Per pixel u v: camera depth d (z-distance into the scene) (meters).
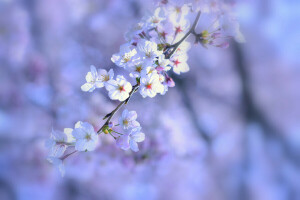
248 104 2.62
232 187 2.75
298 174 2.58
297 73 2.83
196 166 2.58
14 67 2.62
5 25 2.69
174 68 0.94
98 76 0.90
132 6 2.37
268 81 2.73
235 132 2.75
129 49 0.90
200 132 2.58
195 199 2.81
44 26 2.74
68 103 1.74
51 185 2.37
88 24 2.66
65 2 2.70
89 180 2.45
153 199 2.69
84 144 0.89
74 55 2.69
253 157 2.69
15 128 2.43
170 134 1.80
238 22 0.94
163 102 2.28
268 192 2.69
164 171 2.17
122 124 0.90
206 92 2.71
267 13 2.53
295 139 2.60
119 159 1.39
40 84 2.52
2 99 2.56
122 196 2.62
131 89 0.90
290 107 2.69
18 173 2.34
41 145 2.23
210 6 0.93
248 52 2.57
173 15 0.94
